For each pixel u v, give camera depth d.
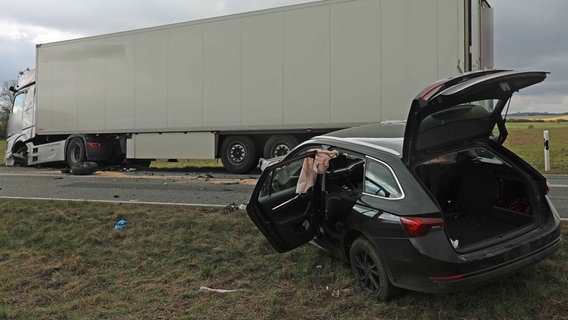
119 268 4.79
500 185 4.18
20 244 5.60
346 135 4.51
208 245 5.25
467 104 3.74
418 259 3.21
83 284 4.36
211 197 8.26
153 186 10.02
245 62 11.17
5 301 4.05
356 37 9.92
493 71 3.63
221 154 12.19
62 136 14.98
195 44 11.80
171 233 5.72
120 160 14.96
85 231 5.92
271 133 11.41
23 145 16.42
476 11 9.60
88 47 13.59
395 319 3.39
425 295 3.65
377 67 9.75
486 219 4.21
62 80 14.17
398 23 9.52
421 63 9.35
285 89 10.72
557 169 12.66
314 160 4.27
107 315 3.69
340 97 10.13
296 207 4.57
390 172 3.60
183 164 17.66
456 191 4.50
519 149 20.03
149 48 12.51
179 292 4.12
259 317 3.55
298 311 3.63
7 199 8.25
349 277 4.14
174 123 12.24
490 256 3.26
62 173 13.37
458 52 9.05
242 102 11.26
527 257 3.44
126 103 12.95
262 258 4.83
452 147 3.89
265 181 4.61
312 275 4.32
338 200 4.05
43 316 3.71
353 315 3.50
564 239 4.84
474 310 3.43
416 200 3.33
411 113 3.41
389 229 3.38
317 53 10.33
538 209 3.83
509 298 3.57
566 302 3.51
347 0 9.97
